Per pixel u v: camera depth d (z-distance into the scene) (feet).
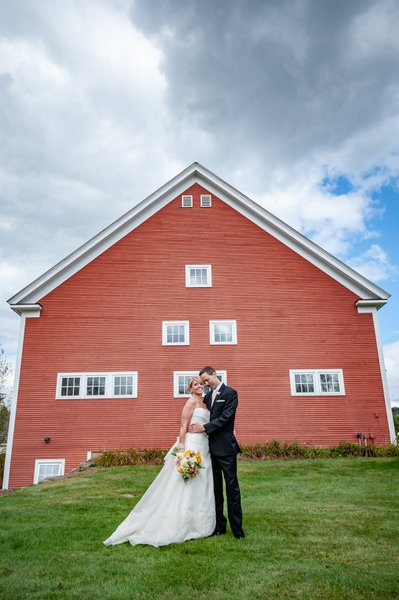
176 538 15.38
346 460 43.70
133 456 47.16
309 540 15.78
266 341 56.59
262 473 36.37
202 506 16.21
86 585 11.82
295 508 22.00
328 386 55.67
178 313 56.95
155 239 59.62
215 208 61.67
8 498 27.53
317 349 56.80
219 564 13.17
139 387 53.93
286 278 59.26
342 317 58.18
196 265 59.06
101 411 52.90
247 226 61.16
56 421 52.34
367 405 55.11
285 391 55.01
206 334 56.34
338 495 26.17
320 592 11.19
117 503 24.22
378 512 20.83
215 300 57.77
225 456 16.20
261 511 21.13
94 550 15.08
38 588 11.70
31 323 55.42
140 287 57.57
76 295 56.65
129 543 15.62
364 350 57.11
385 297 58.75
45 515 21.08
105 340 55.31
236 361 55.57
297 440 53.36
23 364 53.88
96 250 58.54
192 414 16.76
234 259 59.62
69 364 54.29
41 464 51.01
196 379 17.12
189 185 62.59
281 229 60.75
